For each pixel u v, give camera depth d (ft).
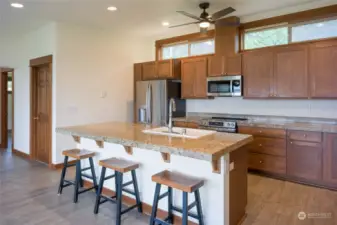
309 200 10.42
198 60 16.67
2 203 10.15
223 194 7.47
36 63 16.33
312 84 12.62
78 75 15.90
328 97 12.20
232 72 15.24
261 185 12.15
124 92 18.79
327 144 11.52
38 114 17.12
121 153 10.25
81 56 16.03
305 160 12.13
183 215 7.03
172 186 7.20
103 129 10.69
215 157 6.38
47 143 16.17
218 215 7.58
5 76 21.70
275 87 13.78
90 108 16.62
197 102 18.12
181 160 8.35
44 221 8.71
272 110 15.01
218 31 15.75
